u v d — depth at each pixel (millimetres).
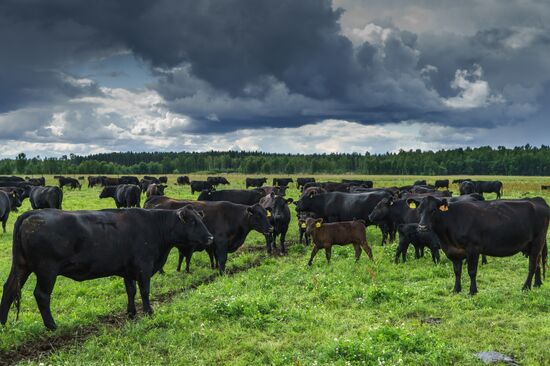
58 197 31125
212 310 9617
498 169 195250
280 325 9000
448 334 8484
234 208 15383
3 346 8250
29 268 9172
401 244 15570
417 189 30812
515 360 7449
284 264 15820
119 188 35938
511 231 11516
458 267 11781
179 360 7609
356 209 21203
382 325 8922
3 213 23359
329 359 7297
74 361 7574
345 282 12289
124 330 9078
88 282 13164
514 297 10797
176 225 10977
